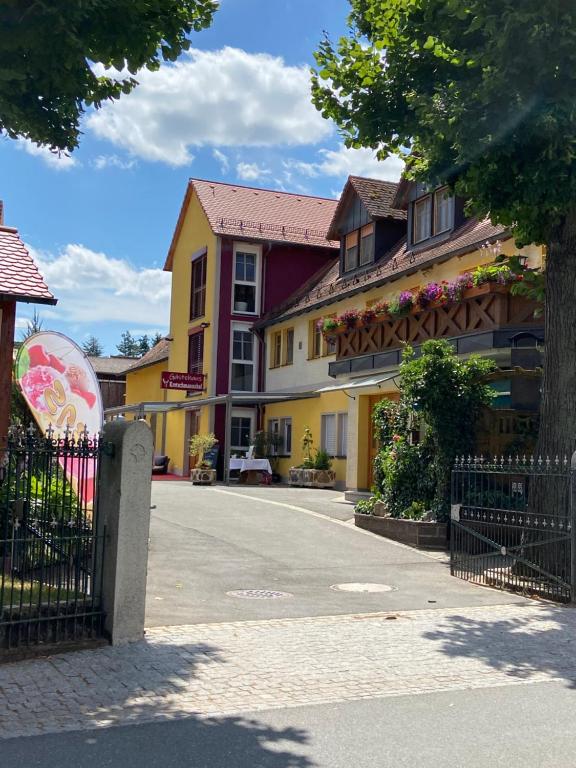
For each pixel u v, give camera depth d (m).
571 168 9.36
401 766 4.62
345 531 15.18
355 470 20.89
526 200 9.59
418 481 14.83
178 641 7.41
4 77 6.43
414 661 6.94
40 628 6.90
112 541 7.28
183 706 5.67
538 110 8.98
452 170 10.62
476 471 11.43
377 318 19.92
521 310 15.47
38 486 7.81
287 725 5.30
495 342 15.44
